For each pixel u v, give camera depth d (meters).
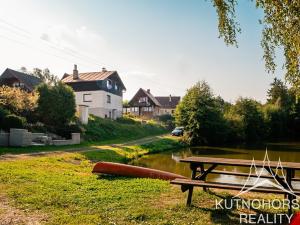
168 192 9.26
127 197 8.67
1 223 6.75
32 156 19.00
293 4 8.58
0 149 20.78
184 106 51.50
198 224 6.62
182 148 43.31
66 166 15.80
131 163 26.16
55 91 33.16
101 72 63.31
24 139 24.06
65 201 8.21
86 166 17.67
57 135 32.12
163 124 72.38
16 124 25.59
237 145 49.91
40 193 8.98
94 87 58.47
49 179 10.95
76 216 7.11
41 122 32.25
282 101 72.81
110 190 9.44
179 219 6.95
